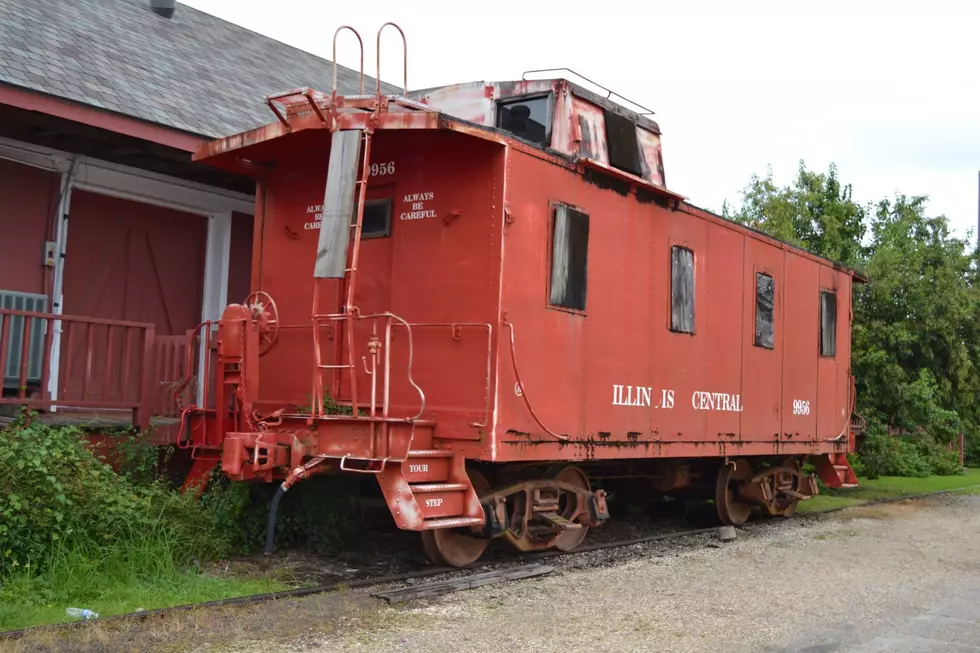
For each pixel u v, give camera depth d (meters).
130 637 4.98
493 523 7.31
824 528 11.16
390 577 6.83
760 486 11.48
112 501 6.54
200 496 7.56
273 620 5.43
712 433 9.94
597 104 9.28
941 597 7.03
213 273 11.14
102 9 11.87
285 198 8.40
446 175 7.46
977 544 10.02
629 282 8.65
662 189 8.99
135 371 9.76
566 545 8.66
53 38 9.70
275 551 7.68
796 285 12.11
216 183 10.88
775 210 20.17
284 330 8.21
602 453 8.14
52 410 9.23
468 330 7.16
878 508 13.48
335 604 5.86
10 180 9.11
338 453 6.72
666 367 9.16
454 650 5.09
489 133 7.08
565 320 7.76
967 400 21.31
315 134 7.51
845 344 13.61
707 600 6.64
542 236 7.54
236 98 11.01
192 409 7.67
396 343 7.56
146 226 10.54
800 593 7.00
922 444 21.09
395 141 7.64
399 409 7.46
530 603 6.31
